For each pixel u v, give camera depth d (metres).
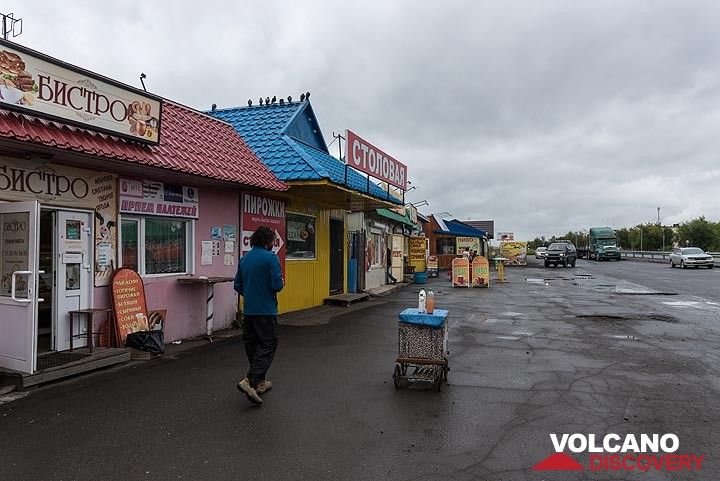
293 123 15.05
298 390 6.54
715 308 15.12
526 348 9.21
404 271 30.84
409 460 4.44
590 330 11.20
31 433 5.05
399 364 7.34
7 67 6.35
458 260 24.42
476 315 13.71
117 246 8.54
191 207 10.26
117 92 7.89
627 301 17.14
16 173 6.98
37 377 6.52
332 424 5.30
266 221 12.90
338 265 18.28
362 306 16.14
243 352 8.87
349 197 14.88
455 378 7.13
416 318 6.57
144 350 8.26
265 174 11.80
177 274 9.97
